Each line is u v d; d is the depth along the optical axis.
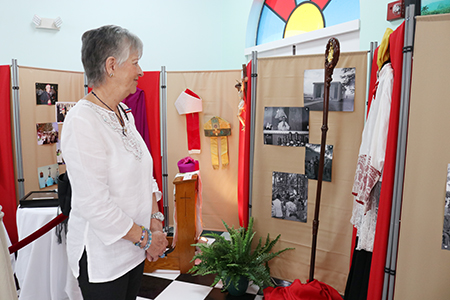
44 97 3.30
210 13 5.09
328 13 3.89
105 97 1.29
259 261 2.54
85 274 1.29
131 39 1.27
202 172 3.64
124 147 1.27
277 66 2.54
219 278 2.45
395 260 1.69
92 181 1.13
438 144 1.54
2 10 4.32
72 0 4.57
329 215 2.47
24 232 2.35
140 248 1.38
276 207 2.66
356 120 2.35
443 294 1.61
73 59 4.69
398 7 2.65
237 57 5.02
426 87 1.53
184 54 5.08
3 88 3.11
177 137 3.63
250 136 2.72
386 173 1.66
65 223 2.27
